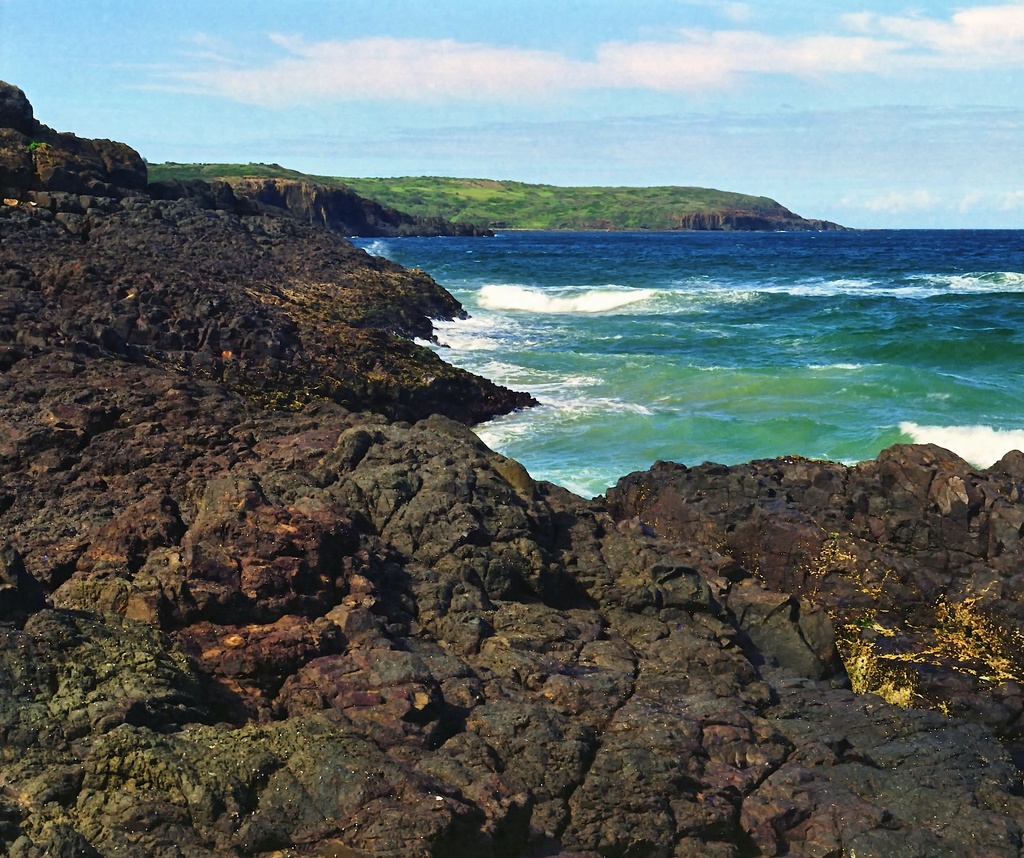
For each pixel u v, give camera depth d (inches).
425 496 516.7
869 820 348.2
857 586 603.2
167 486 559.2
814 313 2070.6
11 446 596.1
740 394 1224.8
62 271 1131.9
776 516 646.5
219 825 294.5
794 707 428.5
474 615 447.8
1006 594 567.5
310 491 507.5
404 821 295.7
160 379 726.5
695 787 355.9
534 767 348.5
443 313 1863.9
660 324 1907.0
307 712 356.2
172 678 347.9
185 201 1952.5
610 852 336.5
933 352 1529.3
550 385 1296.8
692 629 484.1
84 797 297.6
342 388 1086.4
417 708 353.4
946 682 516.4
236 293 1288.1
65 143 1914.4
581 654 440.1
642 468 935.7
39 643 343.6
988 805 369.4
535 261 3969.0
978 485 625.9
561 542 553.9
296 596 410.6
